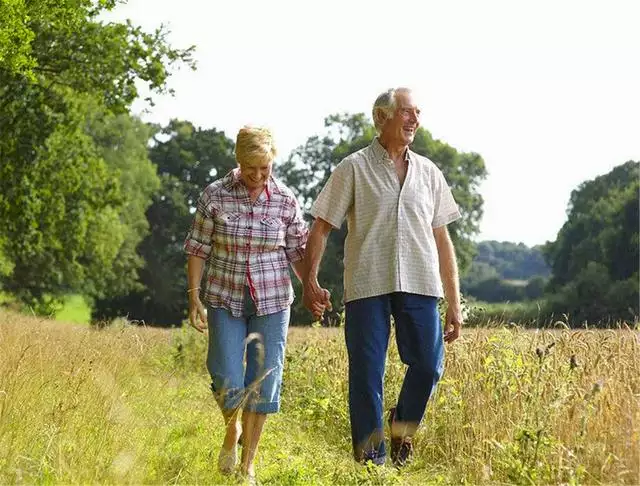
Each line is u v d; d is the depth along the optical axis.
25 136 28.58
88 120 63.25
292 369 9.75
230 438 5.95
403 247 6.66
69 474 4.89
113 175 35.94
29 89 27.64
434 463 6.94
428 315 6.71
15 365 6.40
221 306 6.15
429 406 7.43
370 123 67.12
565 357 7.18
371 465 5.96
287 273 6.28
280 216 6.26
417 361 6.72
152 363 10.02
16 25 21.64
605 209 69.19
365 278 6.68
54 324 12.27
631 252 65.88
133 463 5.12
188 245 6.27
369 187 6.70
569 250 71.75
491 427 6.54
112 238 54.62
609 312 59.97
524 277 110.00
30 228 31.98
